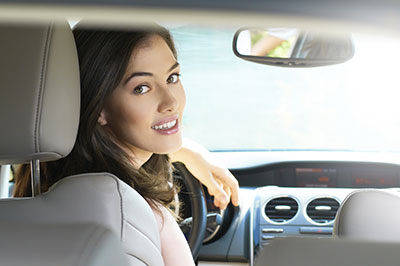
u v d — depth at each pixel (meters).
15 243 0.87
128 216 1.16
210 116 5.14
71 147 1.28
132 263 1.16
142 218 1.20
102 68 1.59
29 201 1.11
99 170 1.65
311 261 0.65
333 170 2.95
